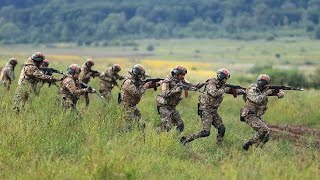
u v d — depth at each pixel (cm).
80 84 2912
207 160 2392
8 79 3744
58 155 2192
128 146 2194
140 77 2731
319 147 3014
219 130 2747
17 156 2138
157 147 2455
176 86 2722
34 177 1816
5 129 2300
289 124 3959
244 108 2714
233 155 2278
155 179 1922
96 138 2302
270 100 4525
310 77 9650
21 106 2755
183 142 2675
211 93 2677
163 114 2739
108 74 3766
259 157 2350
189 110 4025
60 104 2841
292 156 2575
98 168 1852
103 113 2775
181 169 2189
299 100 4616
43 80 2892
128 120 2697
